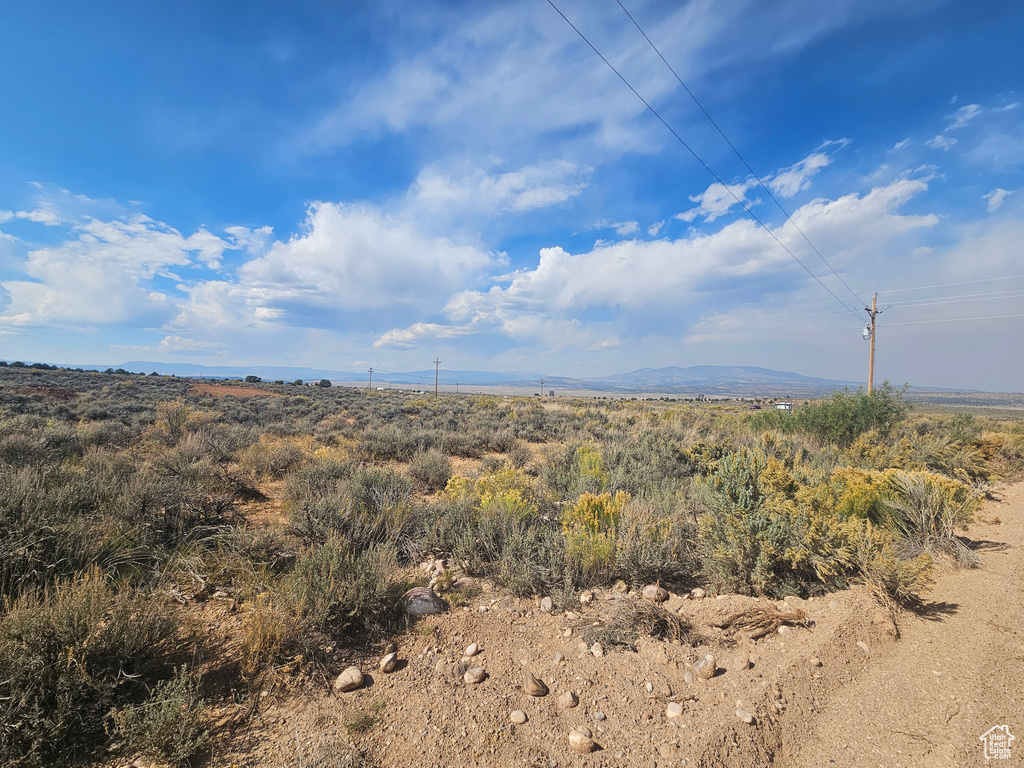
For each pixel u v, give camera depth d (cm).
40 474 643
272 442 1472
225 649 372
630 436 1719
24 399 2542
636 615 440
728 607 466
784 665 371
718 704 325
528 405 4119
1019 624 434
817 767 277
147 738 263
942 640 415
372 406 3644
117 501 603
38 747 262
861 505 702
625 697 335
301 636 376
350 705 320
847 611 449
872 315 2598
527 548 568
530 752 281
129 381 4862
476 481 872
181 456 990
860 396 1733
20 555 407
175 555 525
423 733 294
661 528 622
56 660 291
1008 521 807
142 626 333
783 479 715
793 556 500
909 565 504
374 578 458
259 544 548
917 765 273
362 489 770
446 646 400
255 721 301
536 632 431
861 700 337
